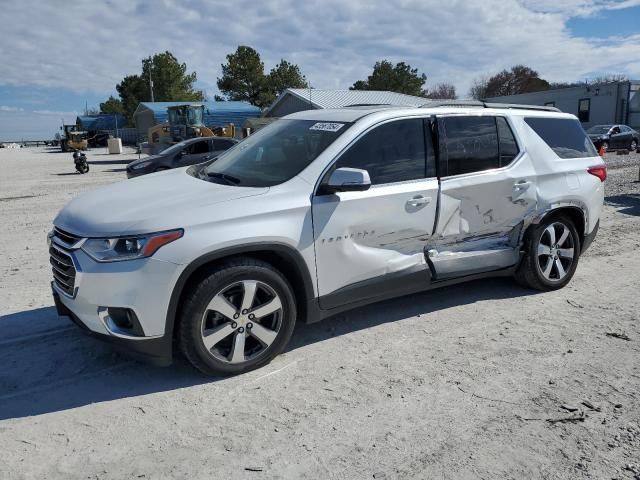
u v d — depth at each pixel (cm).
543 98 4316
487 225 482
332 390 355
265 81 6012
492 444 298
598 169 559
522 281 531
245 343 377
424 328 452
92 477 276
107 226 342
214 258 350
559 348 412
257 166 429
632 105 3809
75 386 366
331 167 401
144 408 338
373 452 292
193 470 280
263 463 285
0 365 395
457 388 356
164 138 2866
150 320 339
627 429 309
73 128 5969
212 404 341
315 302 398
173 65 6575
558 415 324
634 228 816
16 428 319
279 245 370
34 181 2011
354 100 3669
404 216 427
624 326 451
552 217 523
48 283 594
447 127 457
